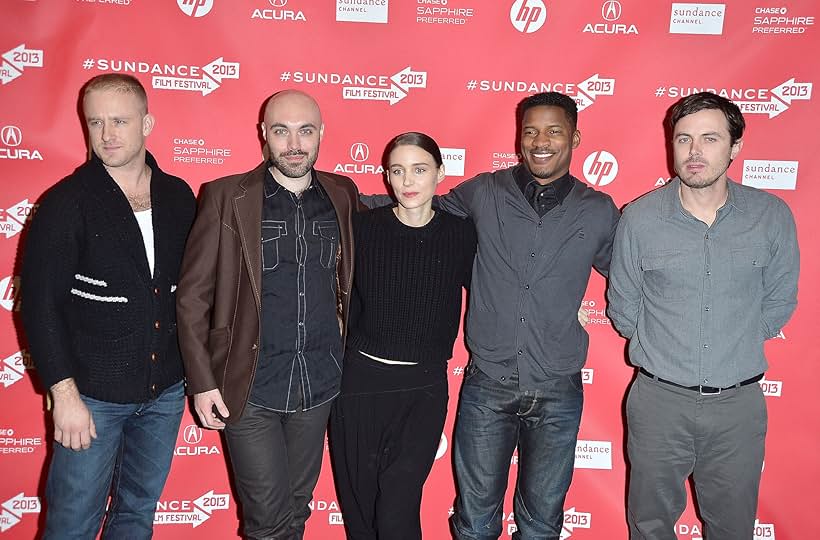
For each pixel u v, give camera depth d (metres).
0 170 2.46
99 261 1.87
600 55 2.50
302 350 2.04
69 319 1.91
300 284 2.02
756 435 2.11
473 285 2.25
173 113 2.49
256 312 1.98
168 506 2.66
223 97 2.50
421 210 2.10
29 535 2.60
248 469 2.06
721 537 2.20
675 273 2.08
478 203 2.22
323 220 2.06
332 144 2.54
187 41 2.47
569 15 2.49
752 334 2.10
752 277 2.07
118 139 1.87
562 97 2.19
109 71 2.45
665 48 2.49
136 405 1.99
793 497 2.62
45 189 2.48
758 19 2.46
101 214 1.87
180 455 2.65
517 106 2.53
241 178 2.04
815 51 2.46
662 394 2.13
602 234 2.20
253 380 2.00
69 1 2.41
